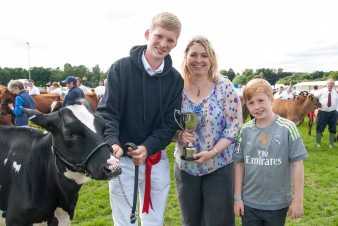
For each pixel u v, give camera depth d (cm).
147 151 316
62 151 286
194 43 339
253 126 336
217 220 360
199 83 351
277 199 326
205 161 346
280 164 321
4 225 342
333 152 1072
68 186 303
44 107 1317
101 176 262
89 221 539
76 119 278
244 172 342
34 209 310
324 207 596
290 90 2170
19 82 969
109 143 298
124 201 340
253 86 323
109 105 317
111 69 326
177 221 544
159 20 309
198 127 348
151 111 331
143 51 329
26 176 315
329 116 1136
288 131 320
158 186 347
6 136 350
